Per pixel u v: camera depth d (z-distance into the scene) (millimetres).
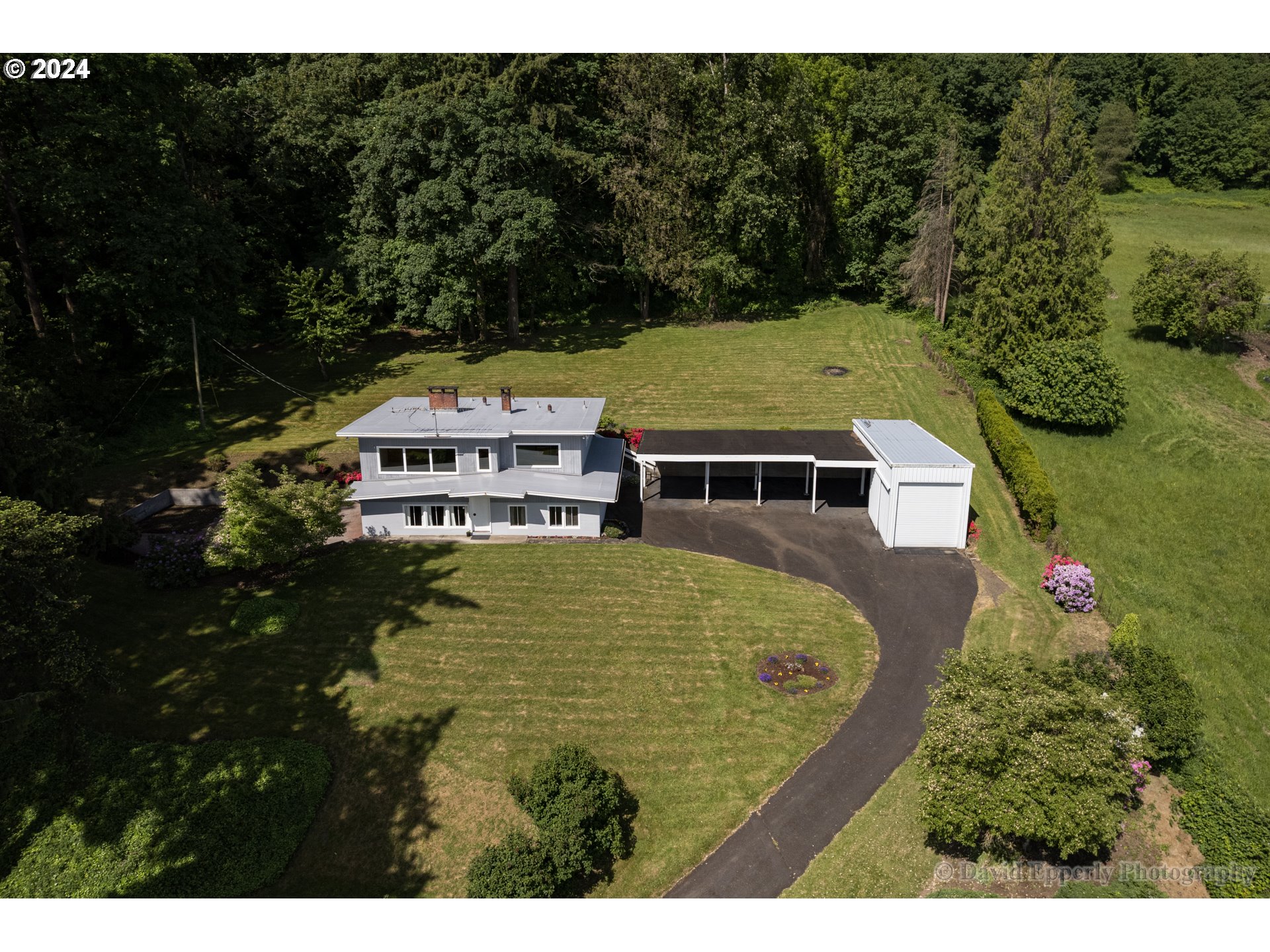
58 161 37062
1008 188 45688
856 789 20938
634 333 59188
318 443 40031
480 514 33844
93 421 39219
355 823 20141
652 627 27500
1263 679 25453
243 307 47688
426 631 27156
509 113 48000
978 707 18953
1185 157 88875
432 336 58406
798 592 29859
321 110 52312
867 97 61969
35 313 39688
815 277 67438
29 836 19797
